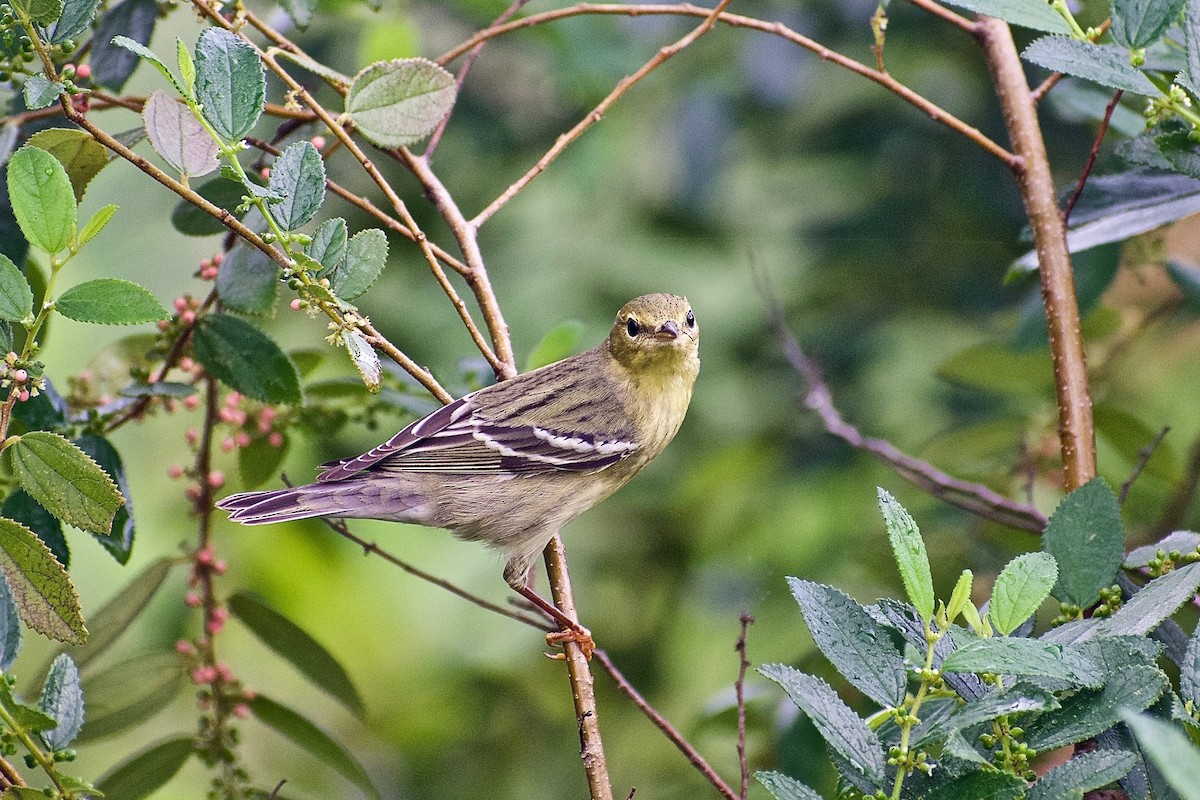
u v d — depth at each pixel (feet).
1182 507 34.19
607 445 30.37
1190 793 11.46
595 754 23.18
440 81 24.12
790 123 43.65
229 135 20.15
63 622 19.67
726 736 31.35
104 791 26.43
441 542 47.32
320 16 39.06
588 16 40.14
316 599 43.73
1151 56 22.58
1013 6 21.17
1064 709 16.87
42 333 25.16
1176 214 26.12
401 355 23.07
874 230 43.91
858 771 16.94
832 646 17.20
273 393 25.67
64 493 19.98
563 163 44.60
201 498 28.37
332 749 27.61
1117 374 40.09
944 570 35.27
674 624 43.75
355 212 43.52
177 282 42.16
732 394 45.34
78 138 22.52
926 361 43.39
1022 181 26.22
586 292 46.21
